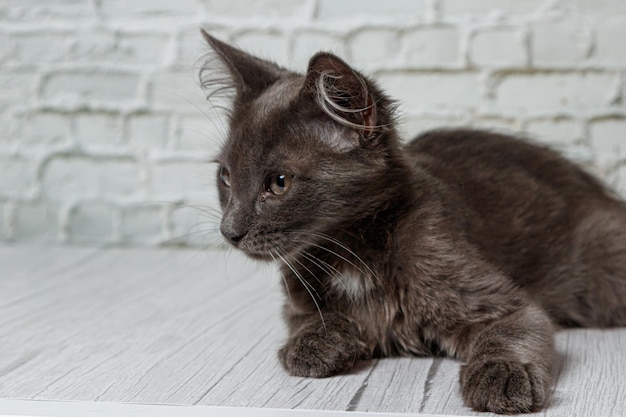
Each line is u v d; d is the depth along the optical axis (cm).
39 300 65
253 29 78
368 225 51
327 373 49
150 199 80
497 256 54
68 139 81
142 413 45
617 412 44
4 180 81
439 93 76
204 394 47
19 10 80
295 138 50
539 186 59
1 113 81
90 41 80
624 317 57
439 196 52
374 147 50
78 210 81
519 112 76
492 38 75
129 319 60
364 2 76
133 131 80
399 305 51
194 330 58
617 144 75
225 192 53
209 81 58
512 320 48
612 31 74
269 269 73
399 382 48
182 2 79
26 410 46
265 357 53
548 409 44
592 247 57
